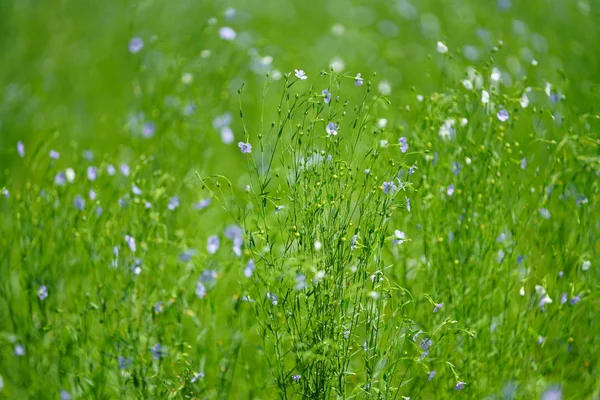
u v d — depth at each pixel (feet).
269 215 17.10
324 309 11.59
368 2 34.78
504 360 13.38
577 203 14.05
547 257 14.75
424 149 14.07
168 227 16.29
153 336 13.74
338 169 12.16
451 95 14.39
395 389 13.26
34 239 14.52
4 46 28.25
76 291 15.10
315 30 31.58
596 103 17.11
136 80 19.61
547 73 22.98
